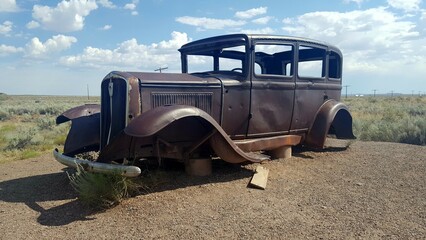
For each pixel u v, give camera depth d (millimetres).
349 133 7879
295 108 6551
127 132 4219
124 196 4641
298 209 4266
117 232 3697
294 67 6449
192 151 5461
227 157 5293
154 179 5148
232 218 3984
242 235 3570
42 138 11492
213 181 5336
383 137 10250
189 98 5262
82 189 4520
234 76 5816
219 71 6305
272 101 6172
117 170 4340
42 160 8102
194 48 6719
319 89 7047
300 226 3775
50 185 5551
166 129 5148
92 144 5859
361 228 3717
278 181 5367
